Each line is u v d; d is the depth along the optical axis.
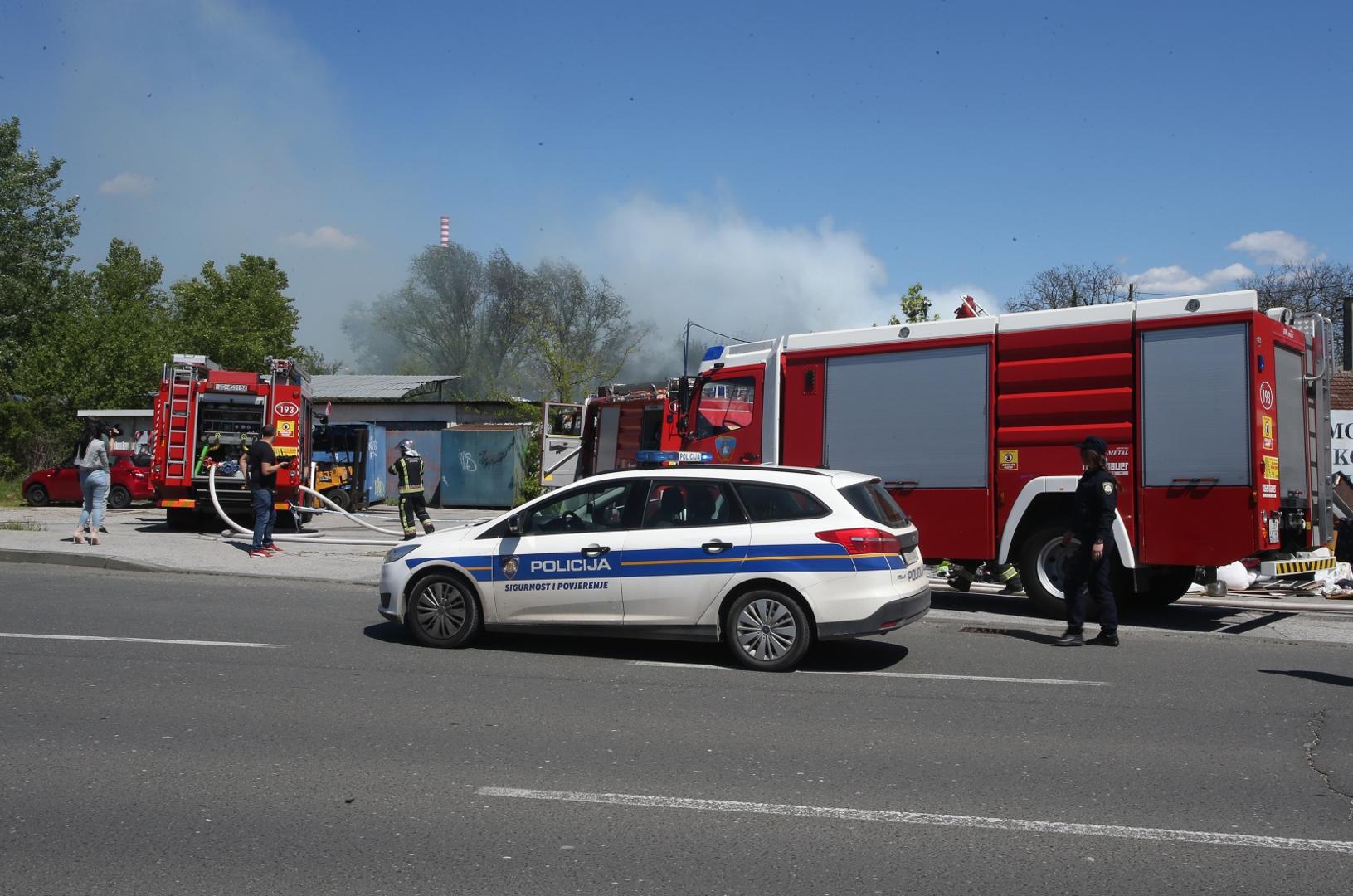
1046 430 11.11
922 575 8.62
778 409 12.98
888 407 12.14
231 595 11.98
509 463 31.97
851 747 6.06
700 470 8.56
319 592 12.38
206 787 5.24
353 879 4.14
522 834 4.65
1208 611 12.05
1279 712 6.99
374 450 31.64
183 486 19.88
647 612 8.41
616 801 5.10
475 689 7.44
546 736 6.23
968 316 12.23
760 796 5.19
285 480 20.14
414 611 8.97
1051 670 8.34
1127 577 11.06
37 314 41.00
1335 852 4.49
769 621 8.14
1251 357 10.06
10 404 36.66
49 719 6.46
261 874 4.18
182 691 7.23
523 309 59.84
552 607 8.65
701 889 4.07
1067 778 5.52
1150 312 10.59
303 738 6.13
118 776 5.41
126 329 39.62
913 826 4.78
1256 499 9.96
